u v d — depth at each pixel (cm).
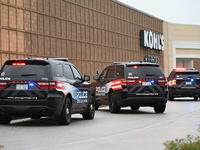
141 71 1864
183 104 2484
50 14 3772
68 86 1408
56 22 3869
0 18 3155
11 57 3262
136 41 5641
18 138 1070
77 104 1487
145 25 5953
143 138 1061
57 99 1334
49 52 3750
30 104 1328
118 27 5134
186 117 1627
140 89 1848
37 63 1355
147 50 5997
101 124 1414
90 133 1168
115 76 1928
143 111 2028
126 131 1210
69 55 4081
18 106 1330
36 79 1333
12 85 1338
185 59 7712
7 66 1365
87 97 1579
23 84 1334
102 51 4728
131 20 5494
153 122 1461
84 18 4362
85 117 1609
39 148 908
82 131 1215
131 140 1026
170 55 6944
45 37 3694
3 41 3181
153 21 6275
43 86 1330
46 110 1330
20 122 1496
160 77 1866
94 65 4553
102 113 1911
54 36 3828
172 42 7019
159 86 1858
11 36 3266
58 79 1359
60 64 1420
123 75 1859
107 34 4859
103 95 2025
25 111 1332
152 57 6138
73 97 1445
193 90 2841
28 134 1149
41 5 3644
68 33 4066
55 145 950
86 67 4394
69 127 1323
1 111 1347
